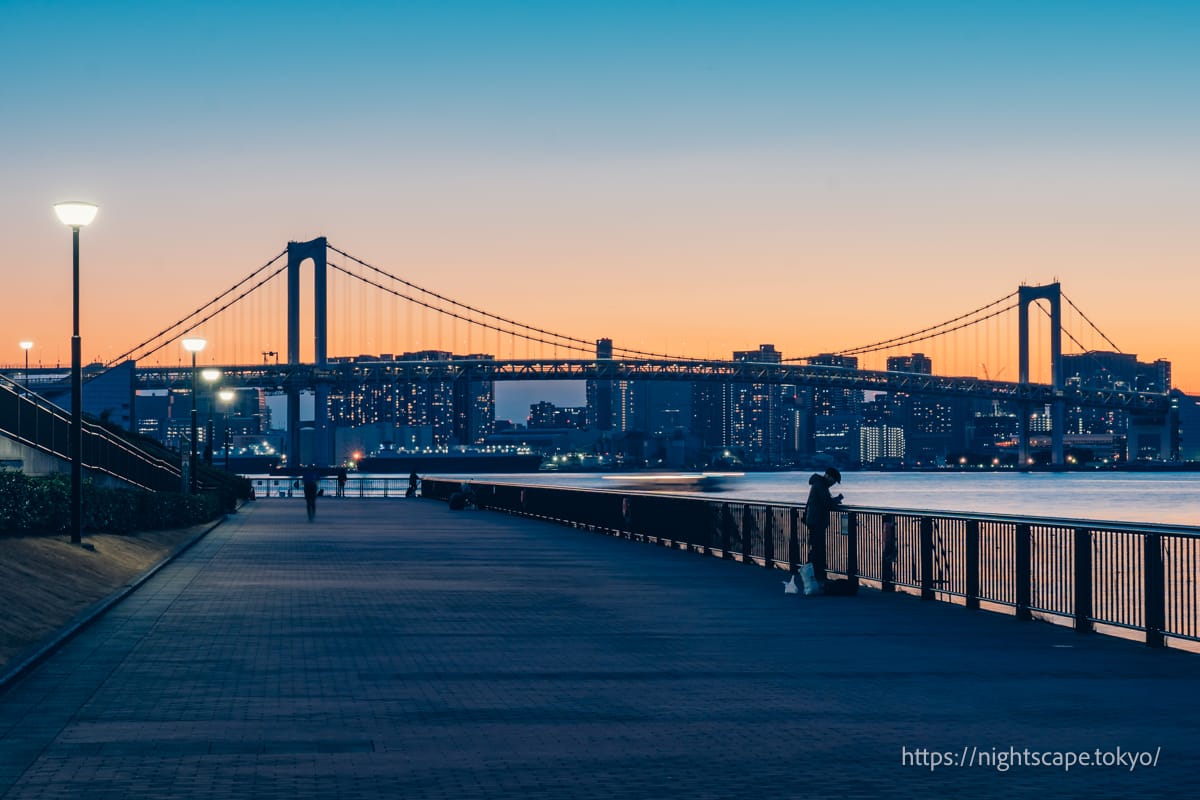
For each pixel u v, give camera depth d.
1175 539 14.25
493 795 8.08
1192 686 11.99
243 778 8.49
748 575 24.39
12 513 24.00
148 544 29.73
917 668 13.09
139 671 12.80
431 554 30.08
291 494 88.38
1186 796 8.08
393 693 11.63
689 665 13.30
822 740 9.66
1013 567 17.48
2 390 35.41
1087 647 14.60
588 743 9.57
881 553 21.33
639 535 35.62
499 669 13.01
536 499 49.94
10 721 10.34
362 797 8.02
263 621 16.95
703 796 8.06
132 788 8.23
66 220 26.50
